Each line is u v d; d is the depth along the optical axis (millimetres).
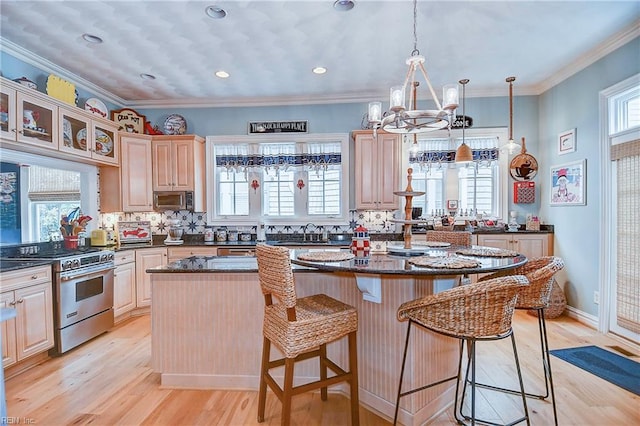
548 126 4234
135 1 2500
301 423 1969
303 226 4770
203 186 4789
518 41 3143
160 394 2285
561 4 2566
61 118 3270
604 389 2297
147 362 2770
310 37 3047
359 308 2162
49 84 3303
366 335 2121
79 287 3070
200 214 4812
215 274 2338
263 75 3898
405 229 2227
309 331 1707
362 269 1604
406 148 4605
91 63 3551
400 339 1937
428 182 4672
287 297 1641
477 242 4137
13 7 2549
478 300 1448
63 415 2053
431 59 3516
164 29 2896
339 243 4328
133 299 3912
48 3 2506
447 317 1512
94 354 2930
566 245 3865
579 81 3656
